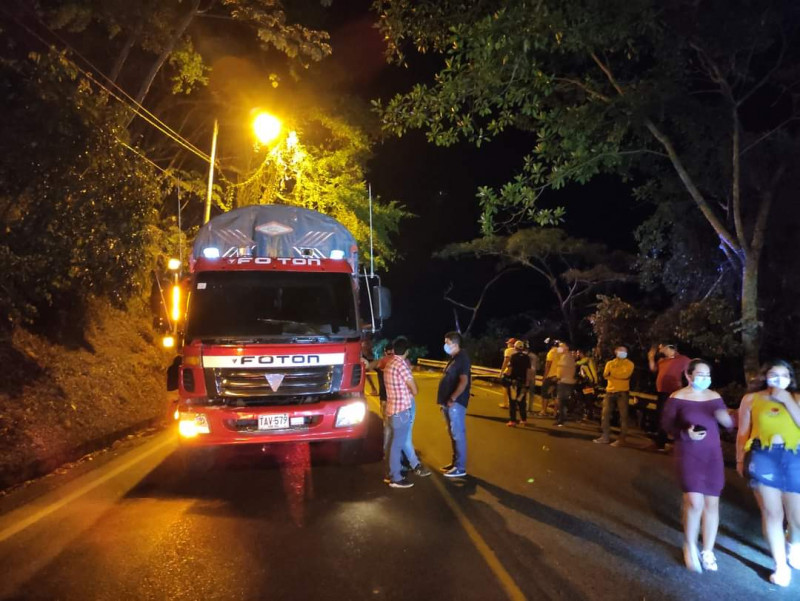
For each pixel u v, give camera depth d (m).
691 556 5.41
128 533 6.10
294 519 6.52
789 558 5.43
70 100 8.52
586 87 12.01
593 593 4.91
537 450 10.01
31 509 6.85
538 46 9.44
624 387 10.59
